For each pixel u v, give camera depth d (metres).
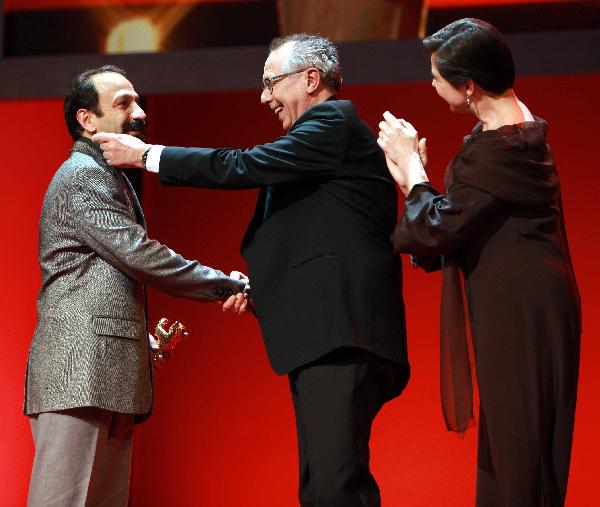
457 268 3.50
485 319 3.39
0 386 6.75
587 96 6.87
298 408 3.66
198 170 3.57
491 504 3.44
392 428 6.80
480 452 3.49
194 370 7.10
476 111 3.54
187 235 7.18
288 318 3.53
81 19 6.85
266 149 3.56
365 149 3.68
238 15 6.71
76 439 3.60
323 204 3.59
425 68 6.52
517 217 3.39
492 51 3.43
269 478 6.96
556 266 3.38
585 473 6.54
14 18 6.89
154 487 7.02
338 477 3.42
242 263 7.14
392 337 3.59
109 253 3.70
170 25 6.79
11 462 6.71
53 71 6.87
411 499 6.73
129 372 3.69
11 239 6.87
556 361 3.36
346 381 3.49
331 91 3.80
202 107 7.25
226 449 7.02
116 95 3.89
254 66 6.66
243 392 7.05
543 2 6.49
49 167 6.91
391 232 3.72
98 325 3.64
